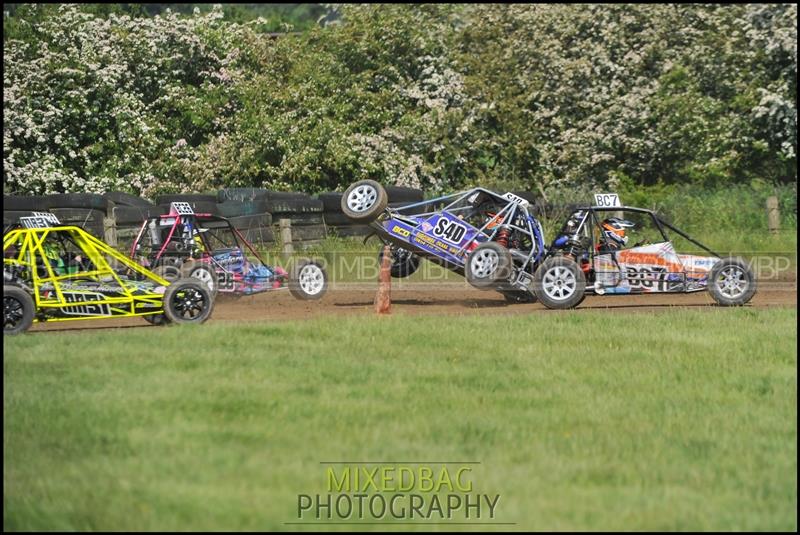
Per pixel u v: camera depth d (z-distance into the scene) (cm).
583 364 4056
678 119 10975
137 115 10475
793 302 6253
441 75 11456
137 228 8312
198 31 11506
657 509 2495
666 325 5000
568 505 2522
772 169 11212
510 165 11400
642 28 12325
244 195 8750
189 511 2464
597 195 5956
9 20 11688
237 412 3256
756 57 11088
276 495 2588
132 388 3534
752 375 3912
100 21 11162
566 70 11556
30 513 2444
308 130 10300
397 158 10444
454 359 4116
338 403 3362
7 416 3197
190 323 5125
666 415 3309
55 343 4394
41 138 9875
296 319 5397
